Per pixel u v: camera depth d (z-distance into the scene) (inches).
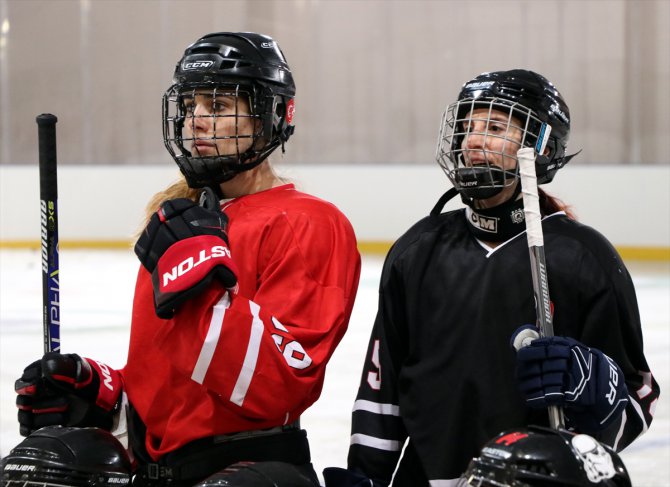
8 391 440.8
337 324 182.1
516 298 188.1
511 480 148.9
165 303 165.5
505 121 185.9
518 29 984.3
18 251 1026.1
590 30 962.1
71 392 194.7
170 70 1072.2
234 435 181.9
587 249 187.0
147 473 189.3
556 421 164.2
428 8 1007.0
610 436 178.7
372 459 199.0
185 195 207.9
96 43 1077.1
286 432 186.5
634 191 880.3
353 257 193.0
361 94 1032.2
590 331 184.7
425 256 197.2
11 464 178.5
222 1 1050.1
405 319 200.2
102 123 1088.2
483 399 187.8
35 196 1040.2
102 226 1034.1
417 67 1018.7
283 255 182.9
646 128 958.4
